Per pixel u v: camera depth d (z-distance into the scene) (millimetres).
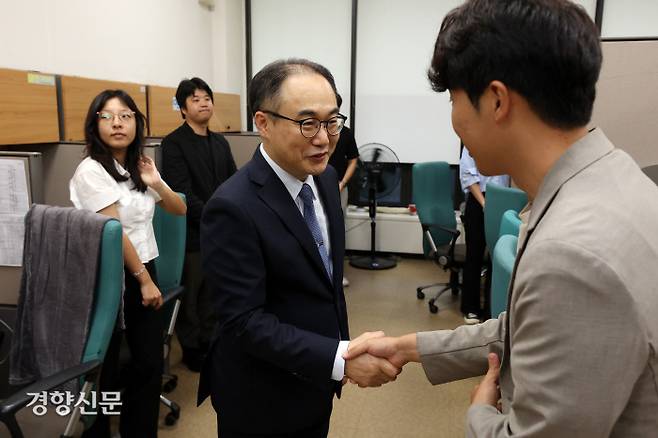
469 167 3203
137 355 1894
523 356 531
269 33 4824
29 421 1460
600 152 564
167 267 2205
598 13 4129
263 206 1040
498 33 544
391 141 4766
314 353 1008
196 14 4109
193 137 2705
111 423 2217
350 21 4633
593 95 553
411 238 4809
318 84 1003
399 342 976
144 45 3385
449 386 2604
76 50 2736
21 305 1561
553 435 504
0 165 1766
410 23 4535
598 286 468
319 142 1018
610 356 469
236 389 1147
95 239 1469
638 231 500
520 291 536
